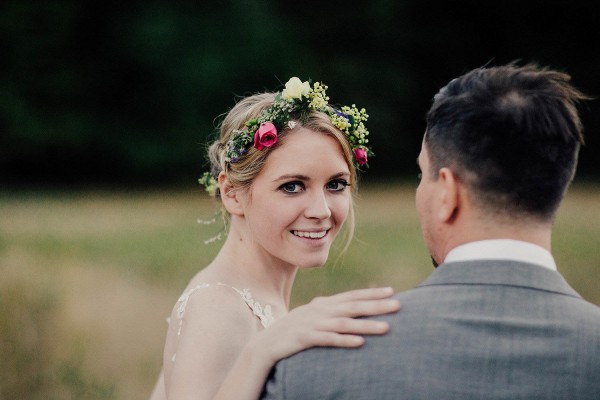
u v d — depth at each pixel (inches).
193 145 907.4
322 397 58.4
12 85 886.4
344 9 971.3
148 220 533.6
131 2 916.6
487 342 57.2
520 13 998.4
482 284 59.2
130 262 341.4
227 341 82.4
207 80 900.6
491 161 58.8
